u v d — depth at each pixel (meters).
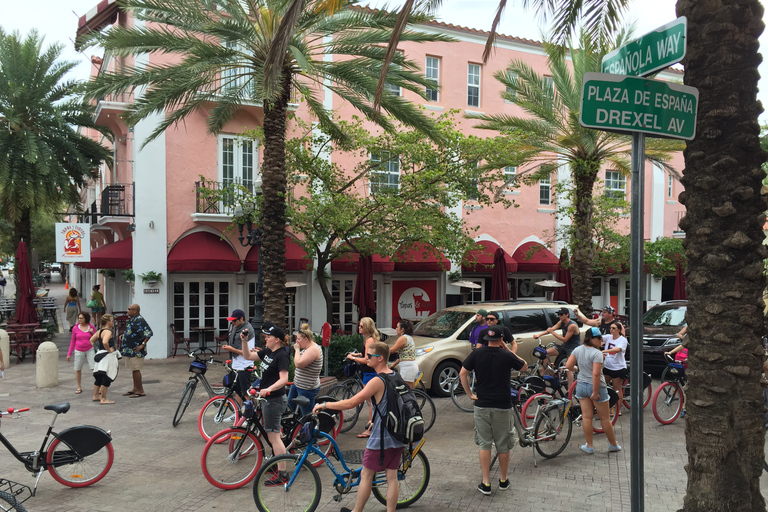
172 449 8.14
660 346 13.19
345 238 14.51
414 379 9.40
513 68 17.62
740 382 3.99
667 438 8.68
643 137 3.20
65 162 19.48
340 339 13.81
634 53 3.47
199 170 17.73
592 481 6.73
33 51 19.58
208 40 14.68
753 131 4.07
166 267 17.05
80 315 12.14
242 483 6.64
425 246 15.98
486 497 6.24
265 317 12.55
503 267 18.12
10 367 15.15
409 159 15.05
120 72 12.66
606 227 21.45
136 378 11.70
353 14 13.26
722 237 4.04
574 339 11.74
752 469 3.99
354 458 5.96
